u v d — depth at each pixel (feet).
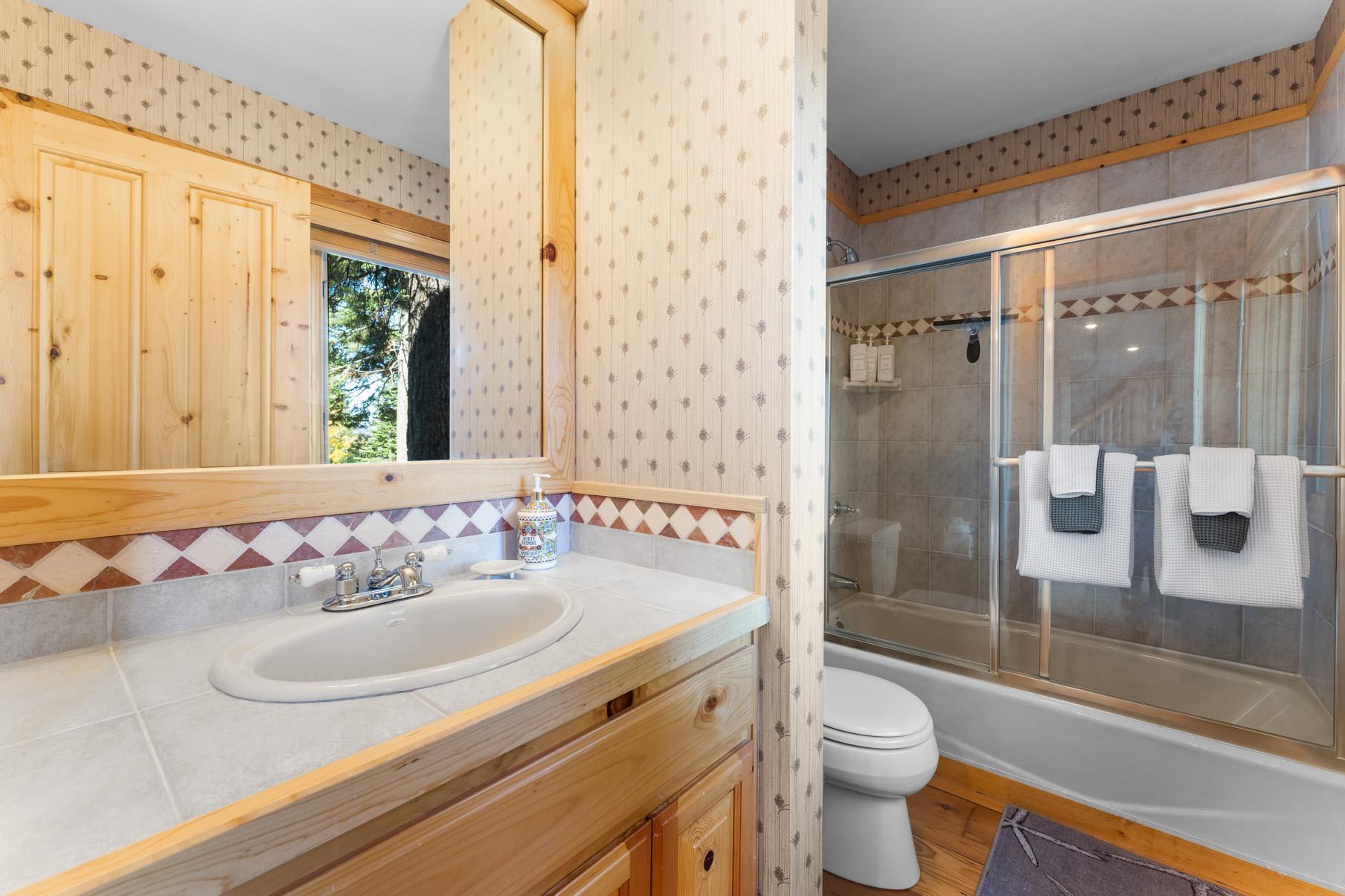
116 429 2.57
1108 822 5.13
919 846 4.94
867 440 8.08
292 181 3.13
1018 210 8.48
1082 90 7.50
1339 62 5.64
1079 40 6.53
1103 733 5.26
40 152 2.38
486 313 4.00
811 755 3.66
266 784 1.48
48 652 2.39
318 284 3.22
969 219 8.91
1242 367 5.44
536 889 2.06
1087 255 6.15
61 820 1.34
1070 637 6.67
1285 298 5.21
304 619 2.78
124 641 2.57
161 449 2.68
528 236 4.24
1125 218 5.85
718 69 3.57
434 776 1.71
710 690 2.91
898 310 7.69
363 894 1.58
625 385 4.19
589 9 4.39
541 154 4.32
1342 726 4.64
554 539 3.97
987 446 7.18
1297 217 5.09
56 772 1.54
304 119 3.17
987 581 7.32
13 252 2.33
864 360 8.03
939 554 7.64
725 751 3.05
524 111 4.21
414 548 3.60
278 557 3.03
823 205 3.66
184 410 2.76
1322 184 4.82
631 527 4.11
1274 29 6.32
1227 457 5.17
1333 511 4.83
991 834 5.08
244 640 2.49
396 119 3.54
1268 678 5.82
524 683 2.07
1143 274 5.87
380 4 3.45
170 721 1.84
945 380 7.45
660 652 2.52
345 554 3.29
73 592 2.45
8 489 2.28
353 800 1.54
